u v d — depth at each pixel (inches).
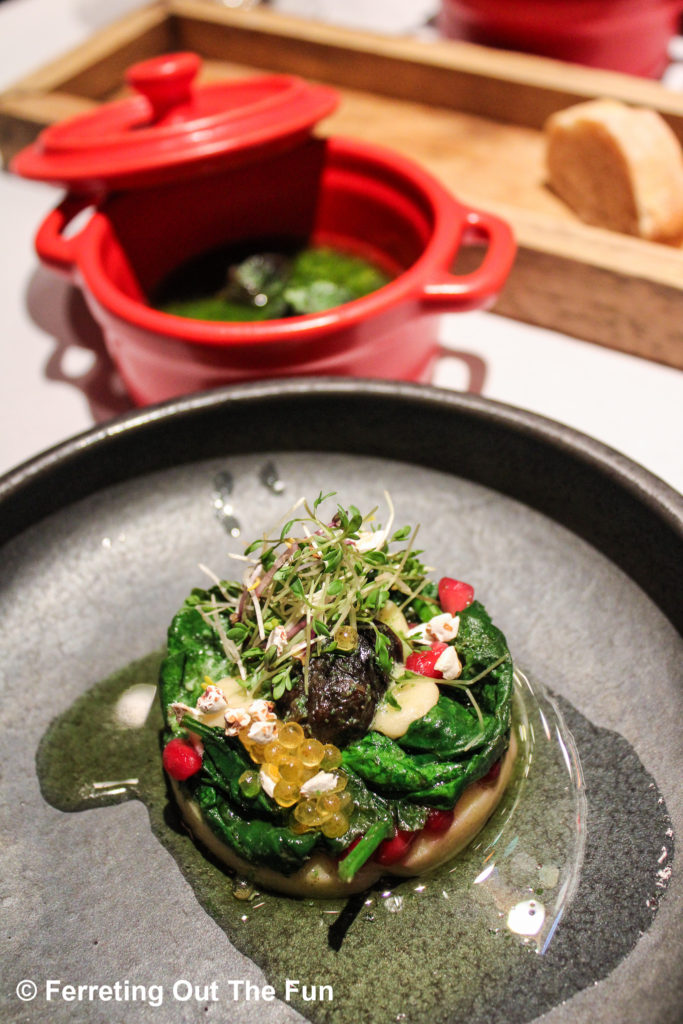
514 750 9.5
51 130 13.0
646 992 7.9
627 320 14.0
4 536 10.4
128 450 10.8
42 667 10.2
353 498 11.1
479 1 18.0
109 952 8.5
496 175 16.8
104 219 12.7
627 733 9.4
